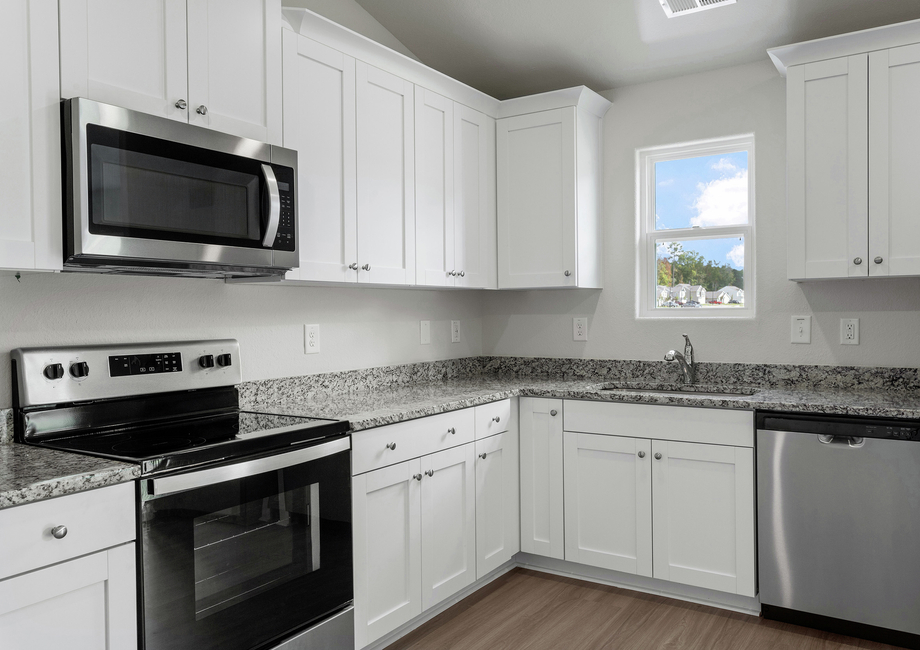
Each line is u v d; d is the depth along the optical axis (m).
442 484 2.57
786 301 3.01
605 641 2.43
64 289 1.98
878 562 2.31
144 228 1.76
